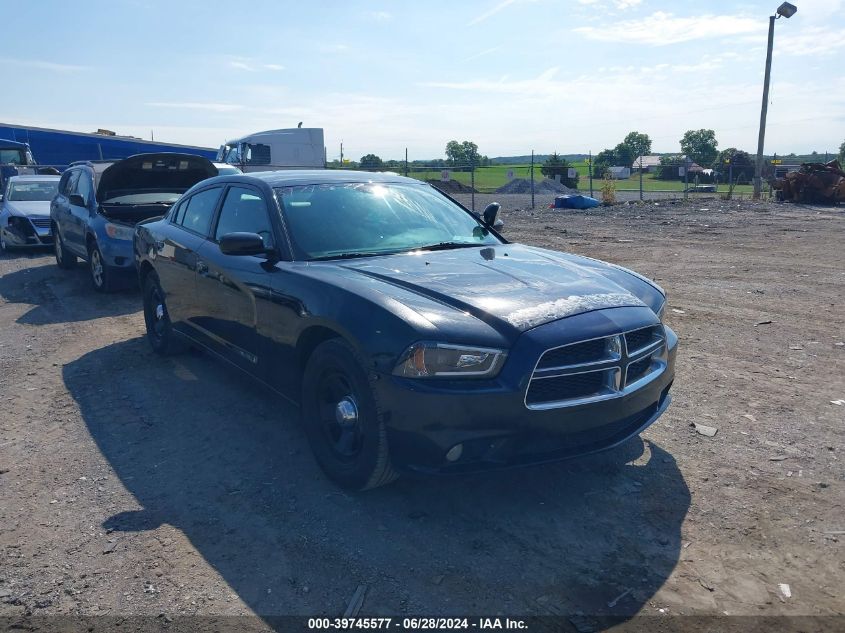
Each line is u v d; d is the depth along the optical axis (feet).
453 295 12.14
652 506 12.39
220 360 17.42
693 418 16.22
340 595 10.11
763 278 33.01
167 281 19.76
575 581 10.34
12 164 82.53
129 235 30.71
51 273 39.11
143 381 19.51
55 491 13.35
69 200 35.68
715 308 26.94
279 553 11.15
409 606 9.84
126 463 14.48
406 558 10.94
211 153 123.65
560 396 11.48
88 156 113.50
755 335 23.02
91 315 28.25
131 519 12.28
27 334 25.49
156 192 33.45
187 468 14.17
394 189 17.60
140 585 10.43
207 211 18.57
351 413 12.28
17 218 46.70
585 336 11.46
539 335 11.25
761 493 12.79
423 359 11.02
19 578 10.64
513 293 12.41
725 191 117.91
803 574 10.48
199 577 10.59
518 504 12.52
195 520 12.20
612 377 11.89
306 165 93.50
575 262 15.40
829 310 26.21
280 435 15.61
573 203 83.25
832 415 16.25
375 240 15.47
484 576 10.47
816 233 50.83
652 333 13.08
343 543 11.37
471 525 11.85
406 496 12.85
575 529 11.69
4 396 18.72
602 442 12.28
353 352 12.05
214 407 17.39
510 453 11.35
